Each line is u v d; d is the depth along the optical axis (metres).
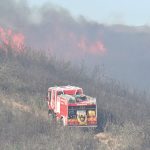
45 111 124.44
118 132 105.50
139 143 96.06
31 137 95.62
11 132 97.81
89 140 95.81
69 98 106.00
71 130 102.12
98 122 113.06
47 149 87.69
